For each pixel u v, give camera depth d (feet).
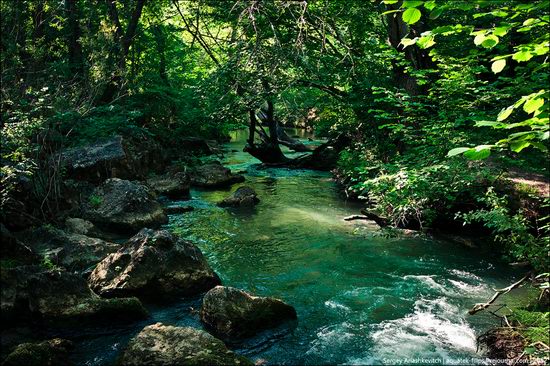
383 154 38.83
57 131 32.19
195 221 31.89
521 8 8.27
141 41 58.44
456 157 24.97
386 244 27.45
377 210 32.32
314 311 19.03
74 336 16.46
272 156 60.29
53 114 28.43
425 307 19.42
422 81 28.14
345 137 56.18
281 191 43.11
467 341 16.62
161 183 39.78
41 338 16.07
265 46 39.14
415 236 28.66
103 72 36.09
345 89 47.01
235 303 17.16
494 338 15.99
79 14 46.47
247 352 15.85
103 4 51.08
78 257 21.86
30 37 35.22
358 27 45.50
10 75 29.50
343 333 17.24
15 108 27.66
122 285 18.88
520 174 29.86
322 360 15.44
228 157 68.39
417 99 34.58
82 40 36.91
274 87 42.98
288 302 19.83
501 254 25.59
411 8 8.10
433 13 8.19
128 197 29.84
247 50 40.04
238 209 35.76
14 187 24.61
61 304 16.71
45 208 26.78
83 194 31.04
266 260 24.82
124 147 37.37
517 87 23.26
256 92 44.62
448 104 27.73
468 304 19.69
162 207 32.83
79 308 16.72
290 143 71.87
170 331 15.03
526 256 18.67
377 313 18.88
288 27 42.93
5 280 16.47
